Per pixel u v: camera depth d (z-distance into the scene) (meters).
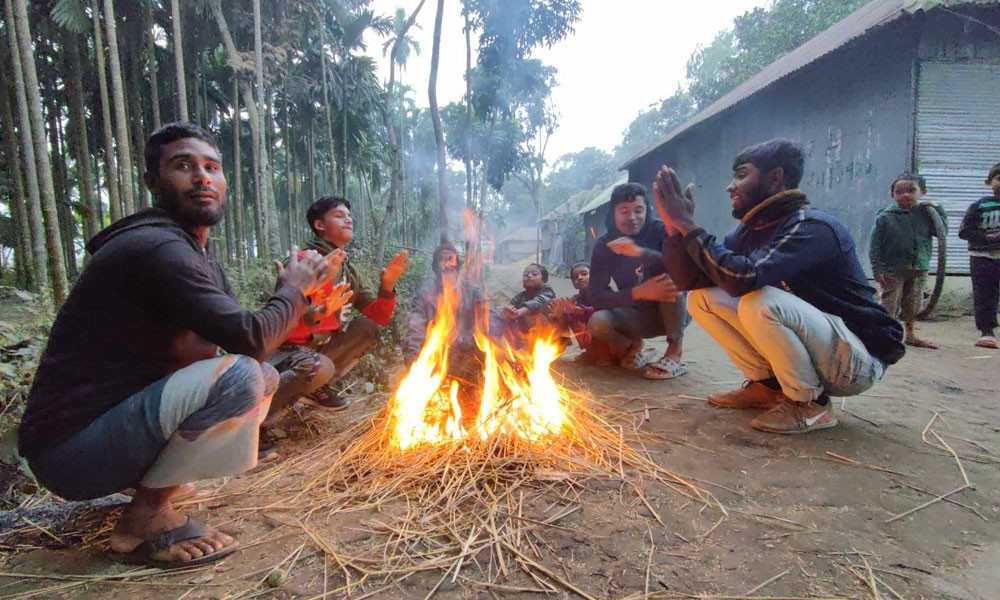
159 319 1.71
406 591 1.57
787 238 2.59
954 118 8.21
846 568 1.63
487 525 1.90
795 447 2.58
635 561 1.68
